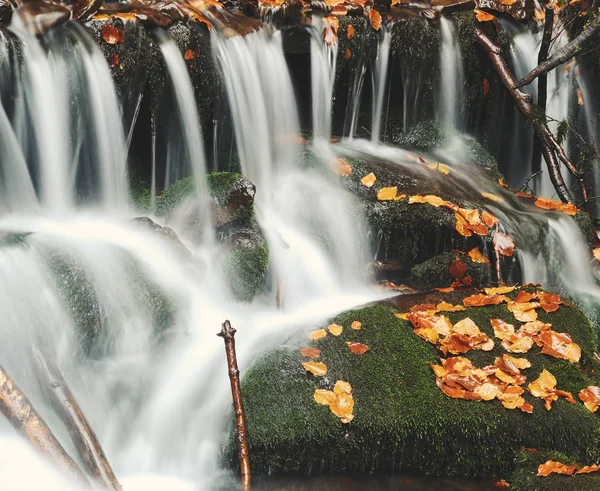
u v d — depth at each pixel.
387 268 5.72
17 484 3.26
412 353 4.37
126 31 5.45
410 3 7.10
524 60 7.44
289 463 3.92
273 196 5.90
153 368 4.25
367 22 6.68
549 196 7.61
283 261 5.28
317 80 6.59
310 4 6.57
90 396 4.03
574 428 4.09
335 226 5.71
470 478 4.05
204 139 6.10
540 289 5.23
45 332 3.95
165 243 4.92
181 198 5.43
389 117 7.05
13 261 4.07
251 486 3.79
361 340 4.44
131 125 5.69
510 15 7.43
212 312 4.71
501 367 4.36
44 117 5.23
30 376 3.75
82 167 5.55
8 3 5.10
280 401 4.00
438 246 5.70
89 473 3.45
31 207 5.34
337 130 6.93
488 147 7.59
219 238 5.23
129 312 4.25
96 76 5.38
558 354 4.48
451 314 4.78
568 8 7.49
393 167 6.23
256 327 4.70
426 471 4.05
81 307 4.09
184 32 5.79
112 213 5.62
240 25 6.29
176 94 5.78
